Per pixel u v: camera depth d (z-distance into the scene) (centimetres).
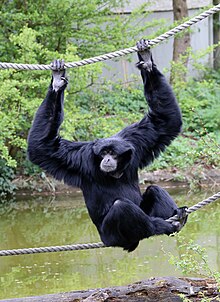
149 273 1431
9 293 1338
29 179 2347
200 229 1767
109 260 1570
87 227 1909
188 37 2970
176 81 2636
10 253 986
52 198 2278
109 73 3094
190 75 3222
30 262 1580
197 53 2736
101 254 1634
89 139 2283
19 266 1547
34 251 982
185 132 2653
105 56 902
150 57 907
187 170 2386
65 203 2209
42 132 891
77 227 1909
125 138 911
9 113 1994
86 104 2527
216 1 3259
